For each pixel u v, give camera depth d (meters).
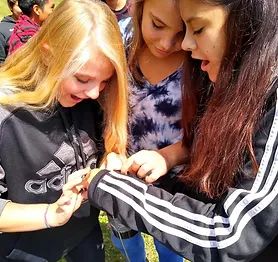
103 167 0.64
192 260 0.51
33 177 0.65
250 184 0.49
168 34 0.67
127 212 0.54
